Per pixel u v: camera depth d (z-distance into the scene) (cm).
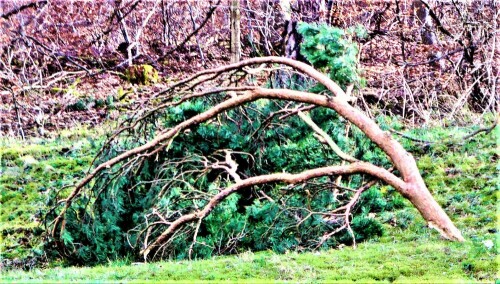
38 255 1099
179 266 824
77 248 1086
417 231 1042
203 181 1107
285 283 713
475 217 1094
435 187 1239
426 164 1323
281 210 1015
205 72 1197
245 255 891
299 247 974
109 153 1161
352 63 1150
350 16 1855
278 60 1187
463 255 818
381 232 1038
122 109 1798
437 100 1716
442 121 1622
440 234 989
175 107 1170
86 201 1140
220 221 1020
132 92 1942
